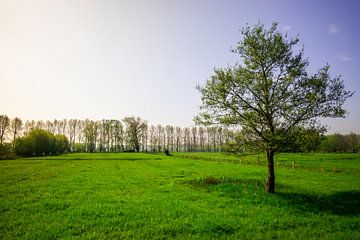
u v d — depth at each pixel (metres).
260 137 22.00
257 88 21.44
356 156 99.44
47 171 45.78
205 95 22.73
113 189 26.78
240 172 45.00
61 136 157.25
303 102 20.98
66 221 15.24
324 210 18.30
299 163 67.62
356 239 12.67
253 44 22.14
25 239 12.41
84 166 57.88
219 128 22.98
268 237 12.86
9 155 95.62
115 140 176.62
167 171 46.97
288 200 20.34
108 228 14.13
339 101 20.17
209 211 17.66
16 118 137.50
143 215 16.55
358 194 24.22
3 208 18.27
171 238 12.69
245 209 18.27
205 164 65.38
